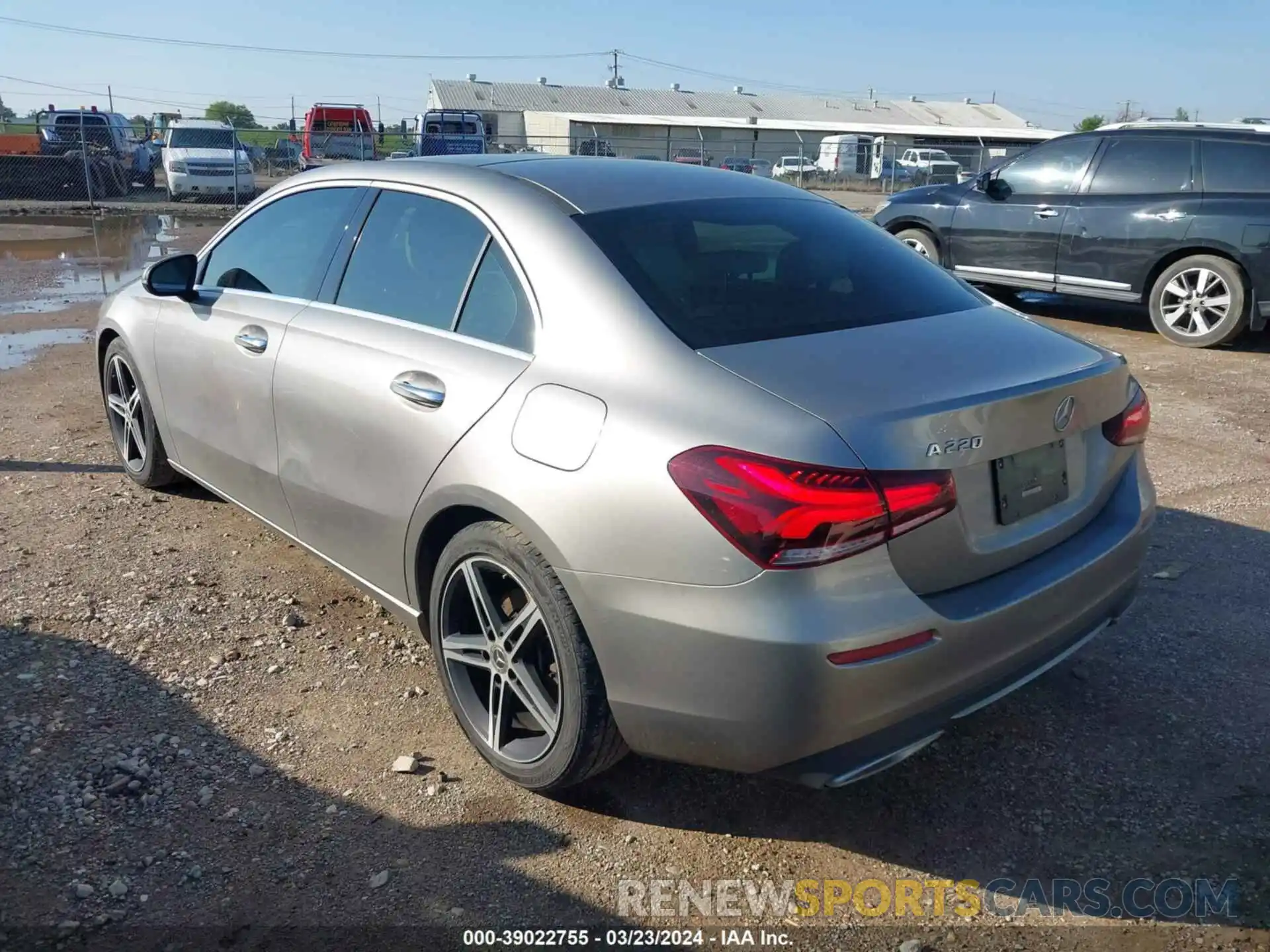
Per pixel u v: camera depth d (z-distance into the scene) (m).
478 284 3.09
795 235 3.27
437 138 27.06
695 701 2.43
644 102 63.44
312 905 2.52
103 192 23.62
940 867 2.71
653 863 2.71
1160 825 2.85
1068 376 2.73
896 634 2.35
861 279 3.14
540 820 2.85
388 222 3.51
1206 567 4.41
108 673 3.49
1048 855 2.75
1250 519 4.95
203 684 3.45
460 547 2.91
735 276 2.95
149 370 4.64
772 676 2.32
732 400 2.45
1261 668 3.62
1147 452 5.98
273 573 4.30
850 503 2.28
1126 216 9.08
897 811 2.92
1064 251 9.55
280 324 3.73
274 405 3.69
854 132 48.25
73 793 2.87
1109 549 2.88
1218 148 8.70
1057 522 2.77
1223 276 8.61
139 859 2.64
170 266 4.21
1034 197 9.76
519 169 3.36
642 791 2.98
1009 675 2.64
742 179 3.65
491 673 2.96
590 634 2.57
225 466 4.18
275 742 3.16
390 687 3.49
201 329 4.18
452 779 3.01
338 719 3.29
